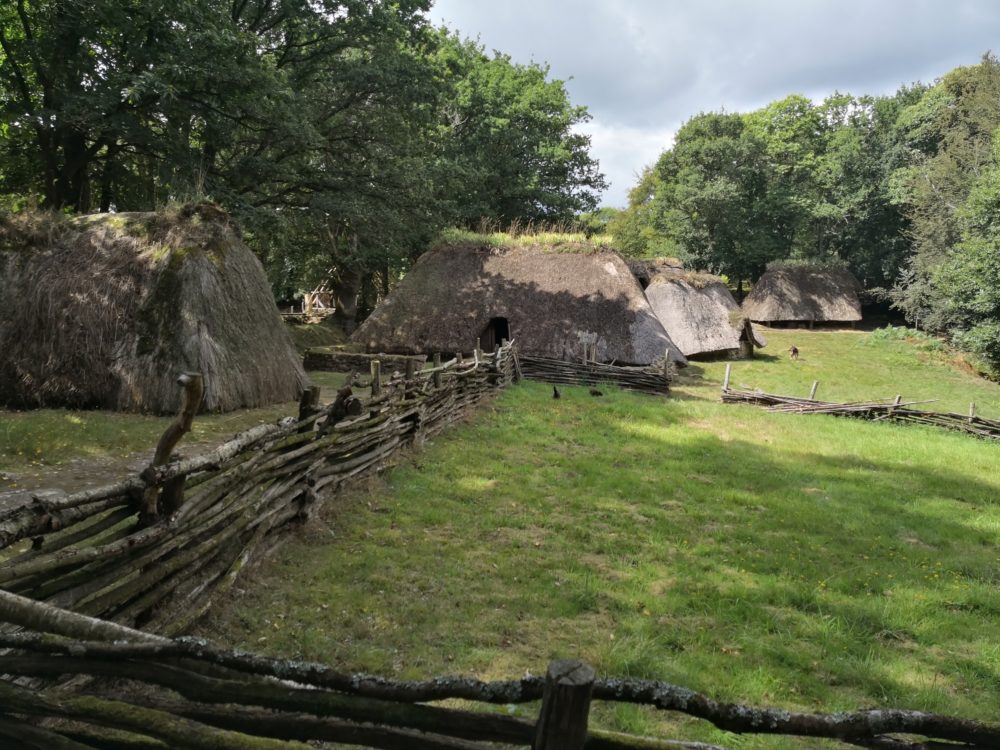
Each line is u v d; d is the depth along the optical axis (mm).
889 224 42469
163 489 3730
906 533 7285
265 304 12461
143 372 10141
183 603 3812
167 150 15641
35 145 16672
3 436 7844
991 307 24953
